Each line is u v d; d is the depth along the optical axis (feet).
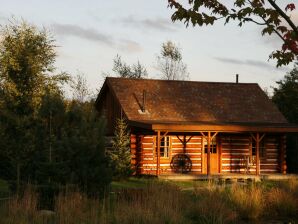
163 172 90.53
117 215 39.45
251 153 96.48
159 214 41.11
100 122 47.88
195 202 49.21
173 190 50.90
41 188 44.55
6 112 48.03
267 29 20.68
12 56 95.71
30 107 50.42
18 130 47.70
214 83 107.45
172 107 95.71
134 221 38.58
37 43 106.11
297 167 103.09
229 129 84.43
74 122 47.83
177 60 198.90
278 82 123.34
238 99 104.27
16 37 101.65
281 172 97.71
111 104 98.58
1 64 96.12
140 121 86.38
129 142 84.89
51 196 44.42
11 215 37.35
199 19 21.70
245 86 109.19
